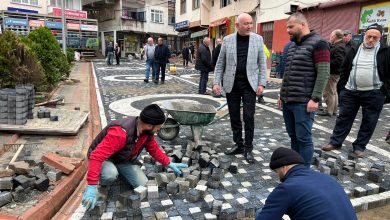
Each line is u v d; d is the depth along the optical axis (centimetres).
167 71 2222
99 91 1201
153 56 1496
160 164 453
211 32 2997
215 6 2927
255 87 508
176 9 3850
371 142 638
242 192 419
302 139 440
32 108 643
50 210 350
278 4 1873
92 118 769
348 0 1357
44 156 442
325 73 407
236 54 511
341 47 786
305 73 424
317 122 786
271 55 1925
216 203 363
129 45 4812
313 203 219
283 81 456
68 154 481
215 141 625
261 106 972
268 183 450
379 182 455
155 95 1141
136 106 929
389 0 1191
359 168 500
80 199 390
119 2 4525
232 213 366
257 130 709
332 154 548
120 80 1584
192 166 461
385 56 519
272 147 596
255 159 536
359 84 539
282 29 1845
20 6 3647
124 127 356
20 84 734
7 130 574
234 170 478
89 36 4181
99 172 344
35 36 1073
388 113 897
